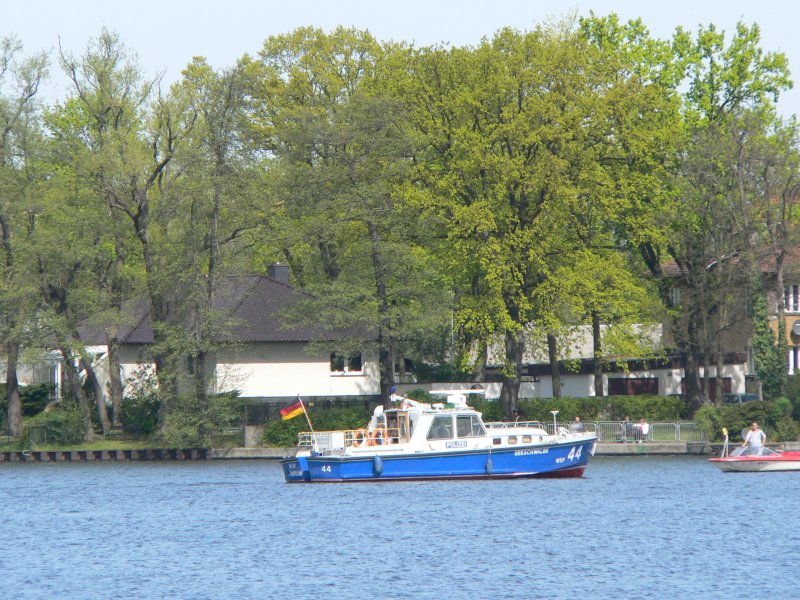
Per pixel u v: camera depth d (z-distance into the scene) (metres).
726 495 198.50
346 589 129.38
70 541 162.50
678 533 161.00
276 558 147.25
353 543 156.38
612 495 198.38
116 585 133.25
